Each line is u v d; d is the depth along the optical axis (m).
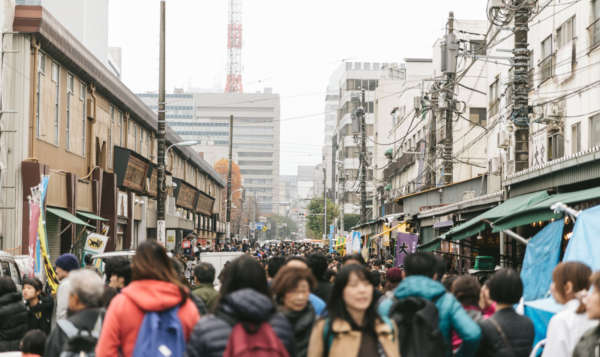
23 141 21.67
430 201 32.78
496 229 13.48
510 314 5.78
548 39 23.72
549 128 22.64
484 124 40.31
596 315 4.62
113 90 32.09
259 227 109.81
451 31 26.59
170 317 5.05
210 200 70.81
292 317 5.52
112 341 4.98
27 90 21.94
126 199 33.56
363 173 40.03
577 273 5.57
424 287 5.66
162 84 25.69
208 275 8.23
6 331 9.03
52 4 47.53
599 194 11.34
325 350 4.85
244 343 4.47
